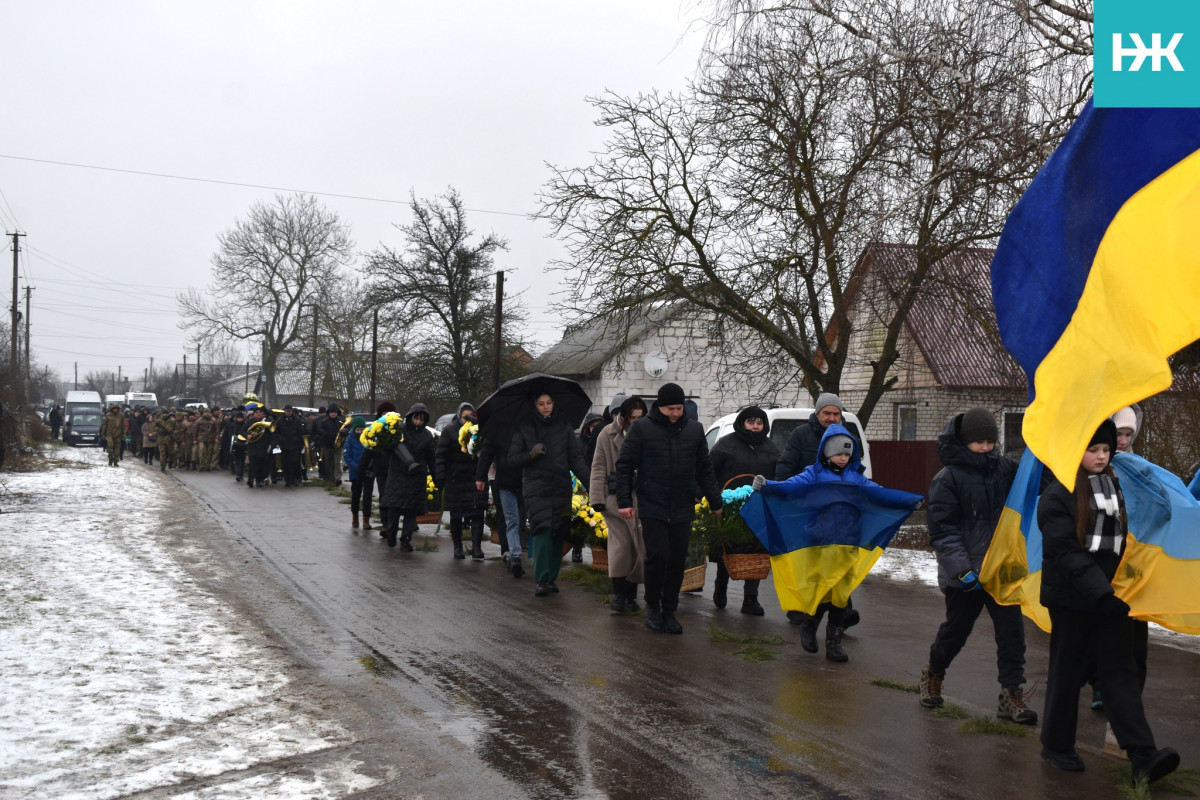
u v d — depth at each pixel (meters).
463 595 10.30
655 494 8.65
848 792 4.79
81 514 17.06
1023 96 12.05
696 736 5.64
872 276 18.25
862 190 16.88
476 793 4.71
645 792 4.75
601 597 10.35
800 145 17.78
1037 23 11.52
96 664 6.86
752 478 10.01
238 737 5.45
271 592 10.09
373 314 45.34
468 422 13.01
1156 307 5.20
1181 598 5.20
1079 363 5.33
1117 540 5.11
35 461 32.97
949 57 12.41
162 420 35.00
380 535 15.67
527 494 10.52
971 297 16.58
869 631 8.88
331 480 27.61
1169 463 12.48
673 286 20.28
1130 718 4.95
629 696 6.48
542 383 11.07
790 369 21.53
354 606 9.49
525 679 6.88
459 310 43.16
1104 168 5.66
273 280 62.66
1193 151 5.45
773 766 5.15
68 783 4.68
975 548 6.16
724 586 10.15
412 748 5.34
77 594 9.44
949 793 4.80
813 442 9.24
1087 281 5.50
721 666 7.41
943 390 25.92
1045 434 5.27
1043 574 5.22
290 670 6.93
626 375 37.47
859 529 7.79
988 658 7.88
